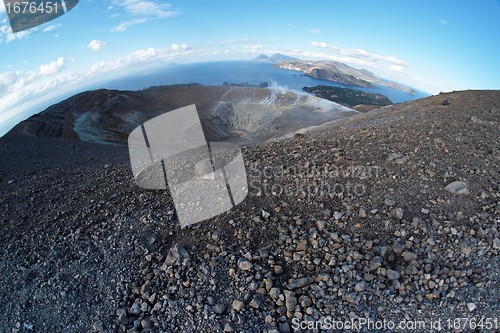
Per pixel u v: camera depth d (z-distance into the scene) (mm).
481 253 5004
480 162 7078
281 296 4664
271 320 4445
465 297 4562
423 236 5328
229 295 4777
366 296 4645
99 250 5660
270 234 5625
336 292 4727
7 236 6117
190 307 4625
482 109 11602
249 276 4957
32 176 9266
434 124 9578
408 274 4855
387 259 5051
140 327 4480
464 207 5793
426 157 7262
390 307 4543
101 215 6504
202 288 4883
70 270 5312
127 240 5770
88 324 4547
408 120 11141
